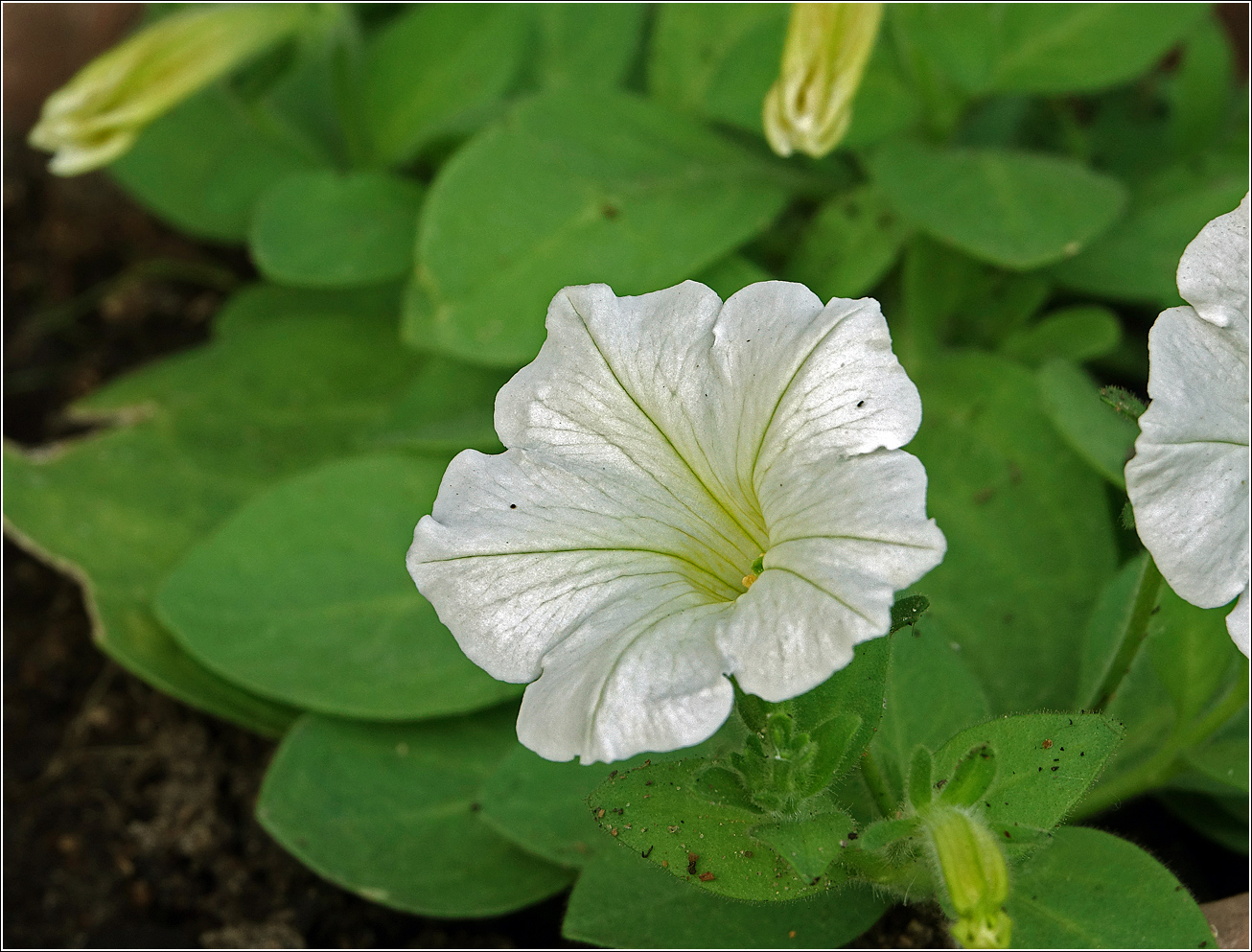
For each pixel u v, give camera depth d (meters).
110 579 0.35
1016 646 0.30
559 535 0.24
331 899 0.32
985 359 0.33
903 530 0.23
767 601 0.23
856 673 0.25
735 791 0.25
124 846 0.33
